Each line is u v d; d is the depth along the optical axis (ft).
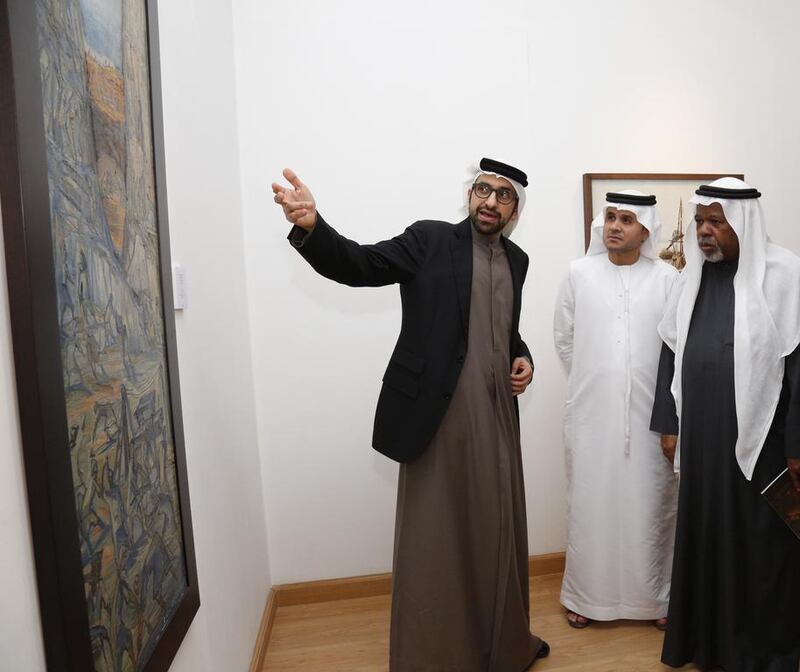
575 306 6.51
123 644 2.39
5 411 1.71
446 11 7.01
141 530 2.65
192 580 3.46
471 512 4.89
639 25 7.55
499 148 7.22
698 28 7.75
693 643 5.51
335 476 7.16
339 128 6.84
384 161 6.97
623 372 6.11
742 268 5.21
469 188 5.15
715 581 5.34
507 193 4.79
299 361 6.98
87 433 2.10
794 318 4.99
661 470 6.13
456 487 4.82
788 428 4.96
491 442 4.88
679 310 5.65
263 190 6.75
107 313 2.34
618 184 7.57
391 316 7.13
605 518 6.18
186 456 3.70
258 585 6.24
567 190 7.47
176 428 3.27
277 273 6.85
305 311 6.95
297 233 3.84
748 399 5.00
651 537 6.13
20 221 1.69
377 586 7.27
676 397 5.59
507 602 5.02
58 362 1.85
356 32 6.82
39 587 1.80
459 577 4.84
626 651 5.93
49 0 1.90
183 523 3.33
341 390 7.09
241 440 5.68
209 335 4.54
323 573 7.23
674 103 7.75
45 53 1.87
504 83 7.20
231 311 5.56
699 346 5.41
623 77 7.54
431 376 4.70
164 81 3.65
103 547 2.21
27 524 1.78
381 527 7.31
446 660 4.83
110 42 2.49
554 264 7.50
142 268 2.82
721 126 7.93
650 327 6.14
